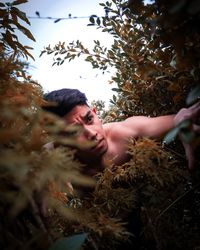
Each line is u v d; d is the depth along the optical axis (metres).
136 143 0.86
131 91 1.12
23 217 0.45
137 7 0.49
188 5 0.31
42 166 0.32
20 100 0.48
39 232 0.43
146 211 0.94
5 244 0.38
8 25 0.60
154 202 0.96
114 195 0.83
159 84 1.03
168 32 0.41
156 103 1.11
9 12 0.59
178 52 0.44
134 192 0.94
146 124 1.06
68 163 0.35
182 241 0.99
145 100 1.12
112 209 0.84
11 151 0.32
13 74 0.58
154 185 1.05
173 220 1.00
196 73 0.59
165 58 0.64
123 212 0.92
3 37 0.60
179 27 0.40
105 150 1.06
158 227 0.95
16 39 0.61
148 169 0.85
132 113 1.26
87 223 0.66
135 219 0.98
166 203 0.98
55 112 1.09
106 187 0.84
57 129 0.33
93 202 0.83
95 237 0.74
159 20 0.39
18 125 0.44
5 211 0.38
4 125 0.46
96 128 1.08
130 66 1.04
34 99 0.54
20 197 0.30
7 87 0.50
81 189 0.87
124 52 1.09
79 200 0.87
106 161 0.87
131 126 1.11
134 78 1.03
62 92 1.12
